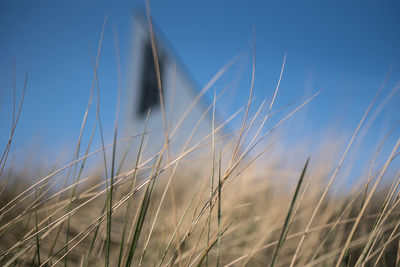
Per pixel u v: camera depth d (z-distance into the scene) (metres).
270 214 1.38
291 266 0.65
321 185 1.40
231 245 1.27
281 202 1.44
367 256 0.67
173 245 1.06
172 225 1.16
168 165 0.65
